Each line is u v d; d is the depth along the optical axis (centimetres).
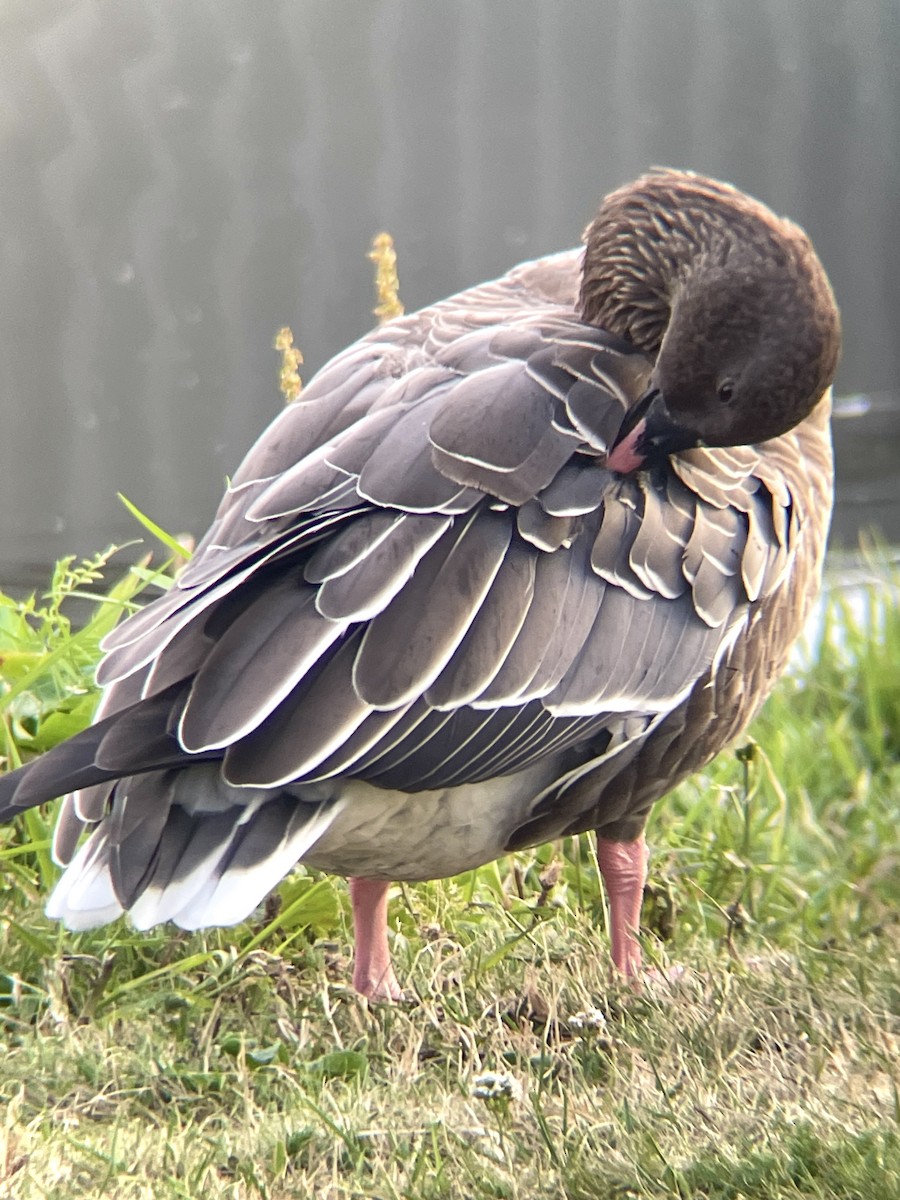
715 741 626
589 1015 579
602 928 684
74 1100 522
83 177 1424
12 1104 502
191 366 1445
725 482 613
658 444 591
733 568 605
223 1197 458
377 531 532
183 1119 521
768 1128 481
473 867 604
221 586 516
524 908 665
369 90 1500
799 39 1678
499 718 540
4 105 1402
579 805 602
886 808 866
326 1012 578
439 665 523
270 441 600
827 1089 513
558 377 584
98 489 1408
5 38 1400
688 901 713
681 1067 534
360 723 510
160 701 497
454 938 653
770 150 1675
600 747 588
